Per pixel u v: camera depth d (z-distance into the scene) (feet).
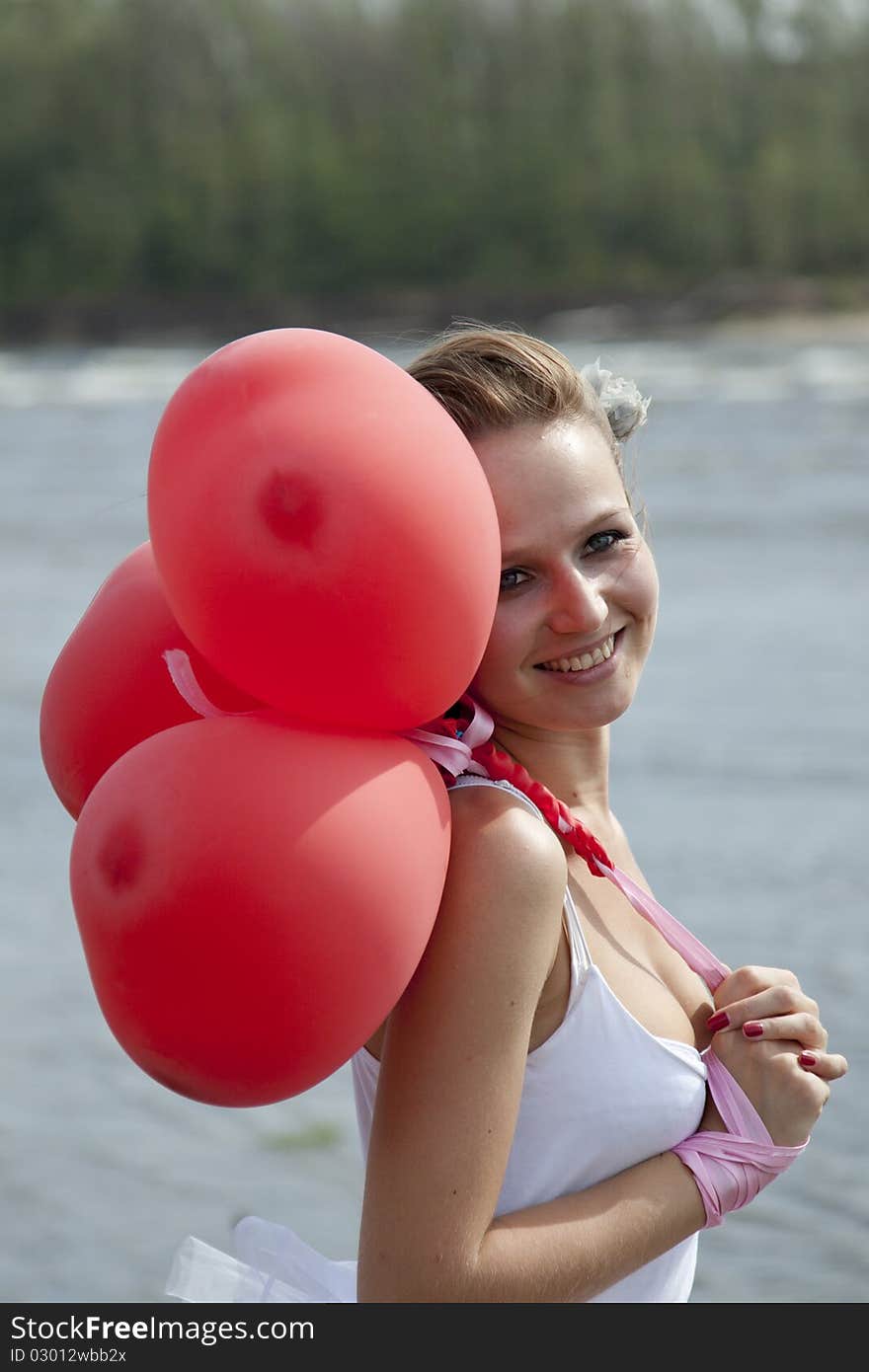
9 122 449.06
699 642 58.49
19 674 55.98
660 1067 9.95
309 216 447.01
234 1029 8.03
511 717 10.39
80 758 9.66
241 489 8.08
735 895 31.65
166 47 458.09
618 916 10.61
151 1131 23.80
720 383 220.84
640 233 442.50
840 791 38.60
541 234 444.96
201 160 445.78
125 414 208.54
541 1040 9.87
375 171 453.17
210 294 444.55
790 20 476.13
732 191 440.04
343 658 8.16
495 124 460.96
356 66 473.26
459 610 8.30
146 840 8.02
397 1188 9.11
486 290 436.35
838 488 107.34
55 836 37.63
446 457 8.41
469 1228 9.06
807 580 71.10
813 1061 10.21
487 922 9.17
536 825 9.43
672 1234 9.80
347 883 8.02
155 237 443.32
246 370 8.32
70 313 436.35
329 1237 20.79
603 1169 9.89
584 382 10.43
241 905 7.91
